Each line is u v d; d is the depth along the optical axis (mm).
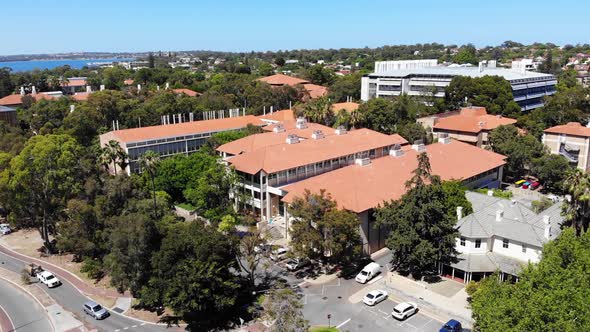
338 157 99812
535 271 43344
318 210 64438
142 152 111312
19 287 69375
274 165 88625
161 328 56750
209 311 59125
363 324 54688
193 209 93812
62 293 67250
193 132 121375
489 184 99062
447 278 64875
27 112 152250
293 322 47562
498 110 147500
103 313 59531
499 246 62969
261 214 89375
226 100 175750
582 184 59625
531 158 106750
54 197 79312
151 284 56094
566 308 37188
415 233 60531
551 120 136500
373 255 73750
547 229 59625
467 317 54844
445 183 71812
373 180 79938
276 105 179375
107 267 64375
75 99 174500
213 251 55344
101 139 117938
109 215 71562
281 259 73062
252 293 62656
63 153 79062
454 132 127438
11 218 81375
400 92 193250
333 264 70812
